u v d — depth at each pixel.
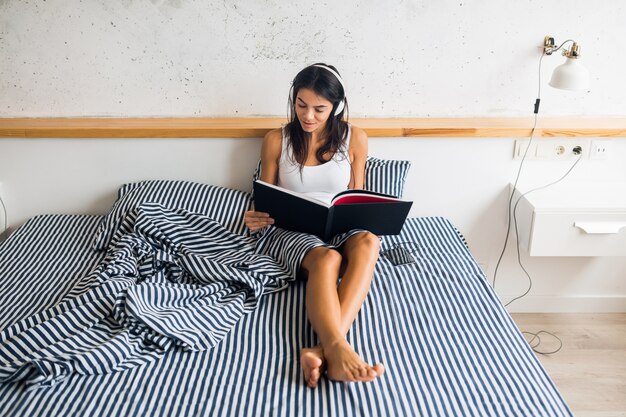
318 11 2.14
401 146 2.22
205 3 2.12
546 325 2.36
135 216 1.95
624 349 2.19
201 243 1.92
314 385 1.37
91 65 2.19
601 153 2.22
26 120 2.24
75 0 2.10
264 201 1.91
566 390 1.97
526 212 2.13
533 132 2.15
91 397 1.31
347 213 1.81
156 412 1.27
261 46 2.18
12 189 2.26
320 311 1.53
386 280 1.81
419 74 2.23
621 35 2.18
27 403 1.28
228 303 1.65
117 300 1.54
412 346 1.52
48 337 1.45
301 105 1.92
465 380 1.39
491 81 2.24
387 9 2.14
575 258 2.37
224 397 1.32
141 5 2.12
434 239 2.10
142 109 2.27
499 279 2.45
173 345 1.50
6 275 1.84
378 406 1.30
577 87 1.99
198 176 2.27
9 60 2.17
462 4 2.14
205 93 2.25
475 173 2.27
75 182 2.26
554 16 2.15
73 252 1.99
